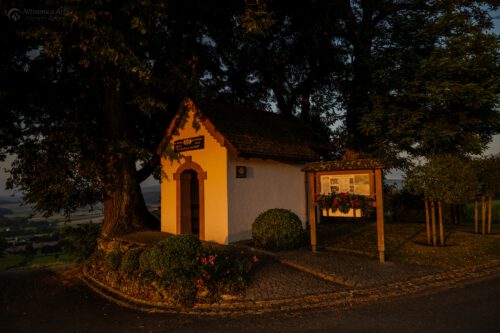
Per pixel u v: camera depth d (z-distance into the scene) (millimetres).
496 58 13594
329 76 18500
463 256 8633
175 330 5289
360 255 8898
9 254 30719
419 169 10023
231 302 6219
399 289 6426
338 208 8719
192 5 13555
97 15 8328
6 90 11672
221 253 7980
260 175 11820
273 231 9258
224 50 16141
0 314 7312
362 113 15656
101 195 13180
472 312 5219
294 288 6621
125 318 6172
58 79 13227
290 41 18266
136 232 12266
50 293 9008
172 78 11281
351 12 16438
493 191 11242
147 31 9312
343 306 5770
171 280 6586
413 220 16266
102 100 12953
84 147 11672
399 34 15961
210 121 10828
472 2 14906
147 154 11883
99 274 9734
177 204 12500
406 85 14391
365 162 8438
